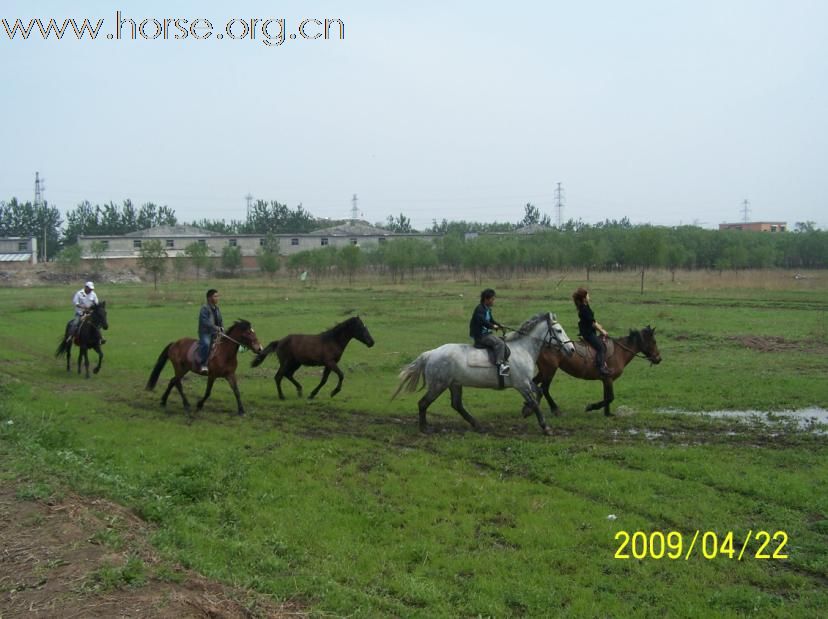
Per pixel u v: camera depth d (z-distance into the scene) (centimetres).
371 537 869
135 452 1205
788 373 2005
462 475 1099
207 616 610
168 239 10306
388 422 1489
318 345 1691
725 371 2038
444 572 778
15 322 3447
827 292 4606
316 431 1402
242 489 1012
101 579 661
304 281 7000
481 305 1408
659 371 2056
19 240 10269
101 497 915
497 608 694
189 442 1288
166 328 3150
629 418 1493
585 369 1495
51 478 955
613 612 693
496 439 1312
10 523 800
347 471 1121
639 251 5988
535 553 822
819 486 1027
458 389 1412
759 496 995
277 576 741
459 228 13962
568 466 1130
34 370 2116
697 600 716
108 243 10150
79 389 1839
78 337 2030
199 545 802
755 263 6969
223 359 1518
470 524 904
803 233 8031
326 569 769
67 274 7769
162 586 661
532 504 968
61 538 760
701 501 972
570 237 7969
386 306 4053
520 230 13162
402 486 1048
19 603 620
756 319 3200
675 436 1351
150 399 1711
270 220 13675
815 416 1516
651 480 1057
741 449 1241
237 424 1449
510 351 1389
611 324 3005
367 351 2467
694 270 7444
